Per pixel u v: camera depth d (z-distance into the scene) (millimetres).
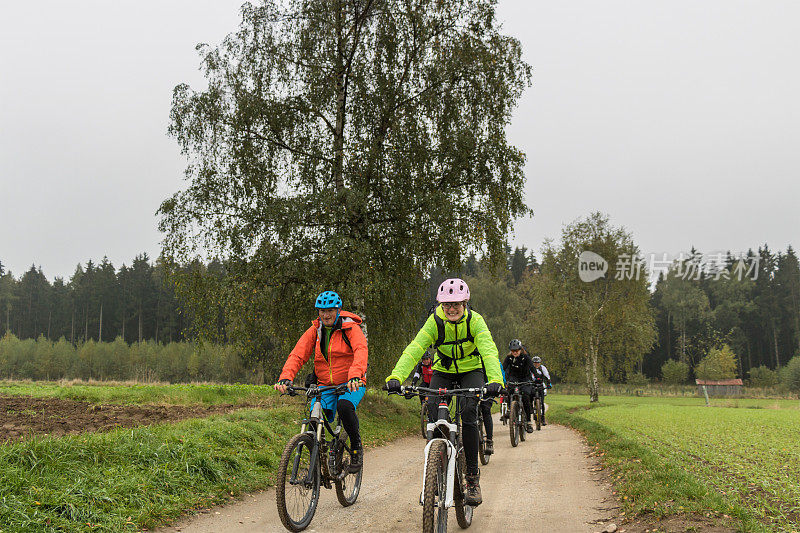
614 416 22344
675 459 9781
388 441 12680
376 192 15461
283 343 15977
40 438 6152
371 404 17453
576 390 72625
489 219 15281
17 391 16312
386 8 16188
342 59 16672
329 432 5703
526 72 16797
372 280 14336
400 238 15344
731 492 6910
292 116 16391
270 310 15289
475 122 16188
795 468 9234
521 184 16062
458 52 15703
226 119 16094
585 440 12297
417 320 17969
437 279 56469
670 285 99438
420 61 16172
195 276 15586
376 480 7617
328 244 13984
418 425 16594
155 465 6145
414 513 5680
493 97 16219
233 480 6523
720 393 66125
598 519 5375
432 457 4355
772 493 7125
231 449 7492
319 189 16062
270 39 16422
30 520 4258
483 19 16359
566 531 5016
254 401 15156
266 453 7945
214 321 15781
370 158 15180
